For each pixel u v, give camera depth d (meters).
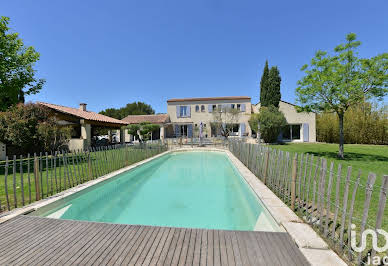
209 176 8.73
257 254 2.39
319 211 3.05
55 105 15.95
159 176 8.72
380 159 9.61
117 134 29.42
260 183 5.71
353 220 3.15
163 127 25.36
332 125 22.05
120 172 7.17
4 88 10.09
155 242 2.66
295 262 2.25
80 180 5.64
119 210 4.97
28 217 3.45
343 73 9.36
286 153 4.25
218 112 24.33
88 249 2.50
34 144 9.94
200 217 4.55
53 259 2.30
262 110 21.06
